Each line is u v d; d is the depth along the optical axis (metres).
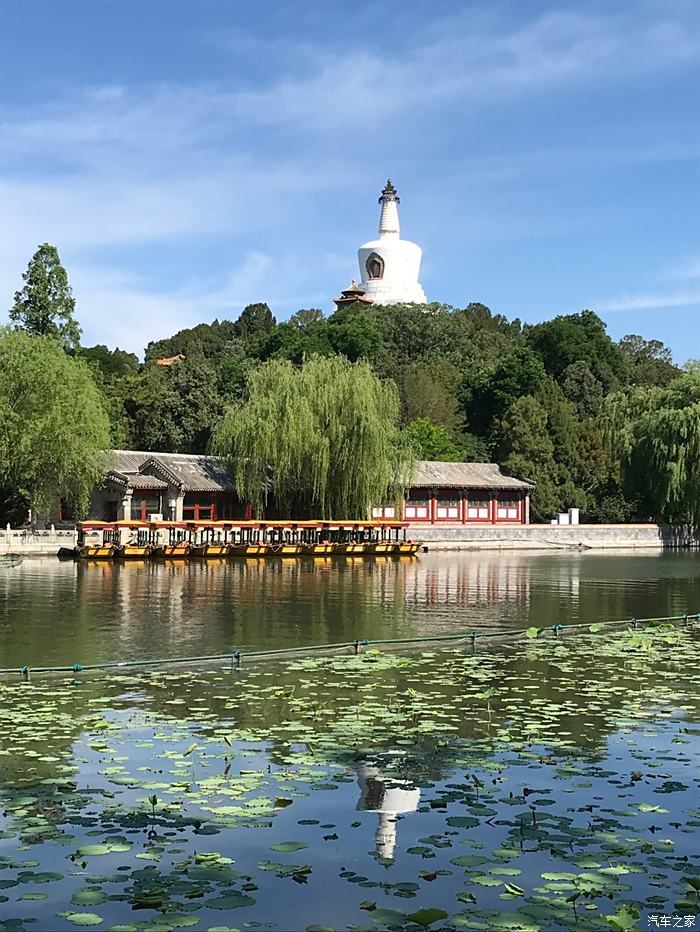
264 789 11.27
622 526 77.12
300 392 63.34
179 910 8.17
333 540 62.78
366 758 12.57
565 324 122.00
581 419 107.56
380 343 114.81
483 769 12.14
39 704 15.62
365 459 62.47
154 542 59.28
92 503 65.25
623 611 30.25
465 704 15.82
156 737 13.54
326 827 10.07
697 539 79.19
